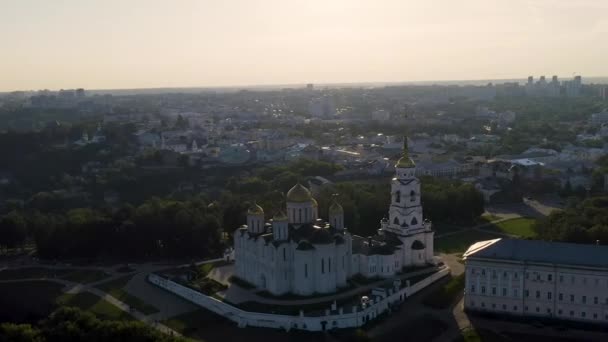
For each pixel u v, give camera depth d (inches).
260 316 7367.1
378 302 7608.3
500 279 7608.3
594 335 6939.0
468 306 7780.5
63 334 6289.4
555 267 7322.8
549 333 7017.7
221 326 7445.9
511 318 7470.5
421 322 7347.4
